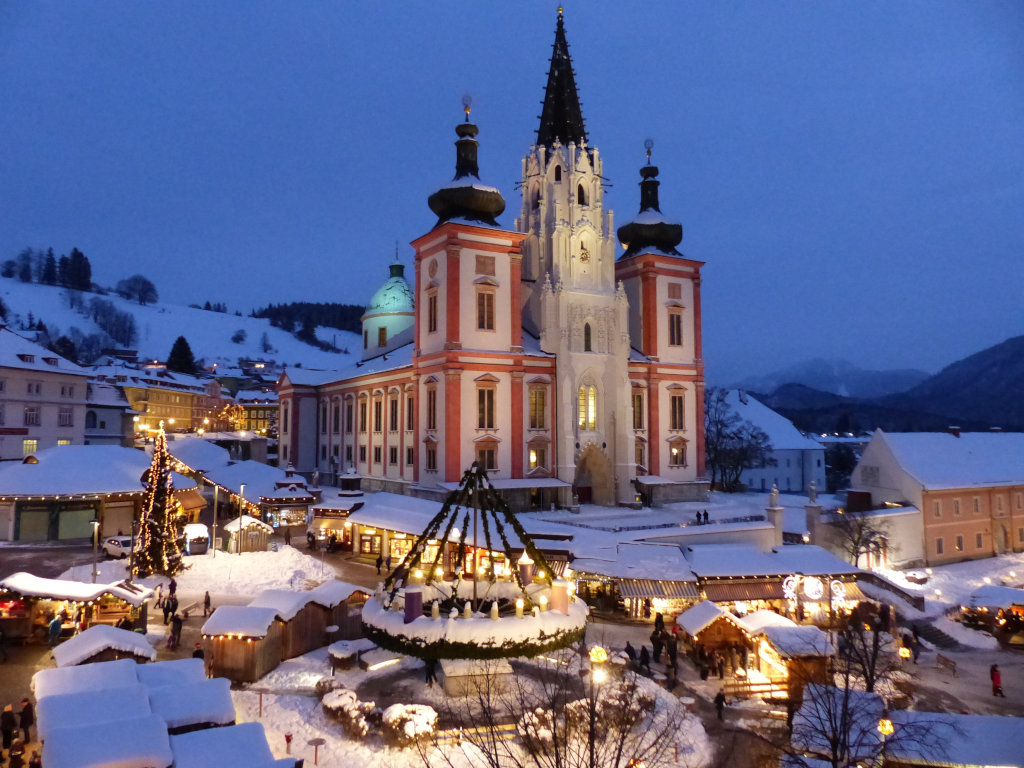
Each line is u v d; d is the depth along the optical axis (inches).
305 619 1386.6
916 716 1067.3
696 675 1417.3
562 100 3110.2
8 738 946.1
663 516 2586.1
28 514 2247.8
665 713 1162.0
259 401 6870.1
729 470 4224.9
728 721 1206.3
